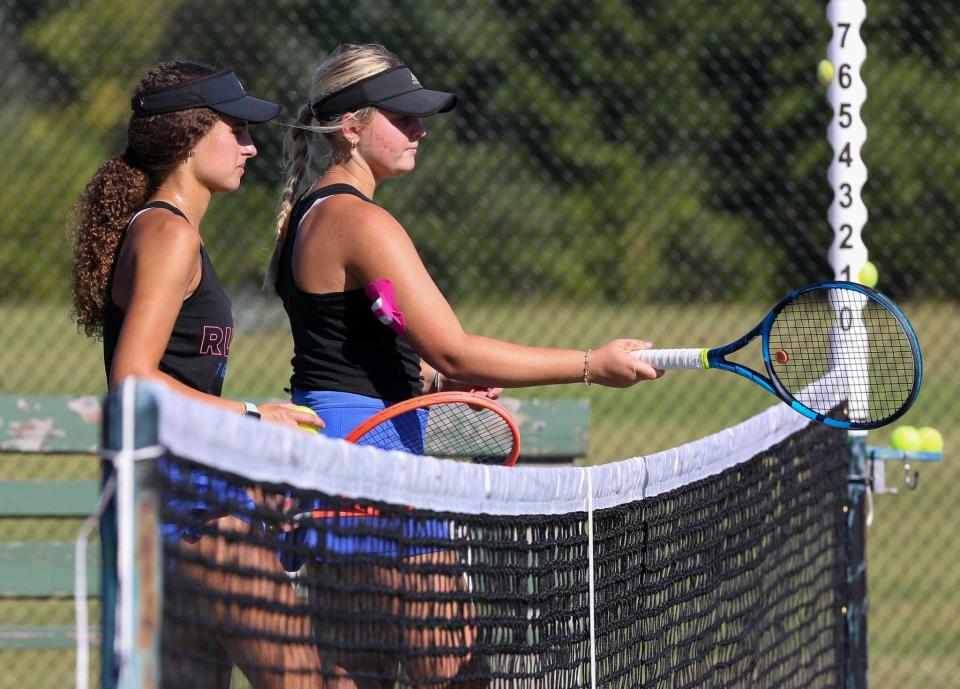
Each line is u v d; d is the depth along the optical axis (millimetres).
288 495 6312
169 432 4832
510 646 8484
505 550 8422
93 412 18094
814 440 14492
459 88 47125
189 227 8906
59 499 17953
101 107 35375
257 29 35281
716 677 11516
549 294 50812
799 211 38688
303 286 9625
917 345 10156
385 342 9664
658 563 10508
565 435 18812
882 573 23469
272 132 29453
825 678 14891
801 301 14734
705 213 51656
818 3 48031
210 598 5852
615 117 53938
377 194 43812
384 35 44406
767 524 12953
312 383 9719
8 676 18328
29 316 32812
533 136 49250
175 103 9258
